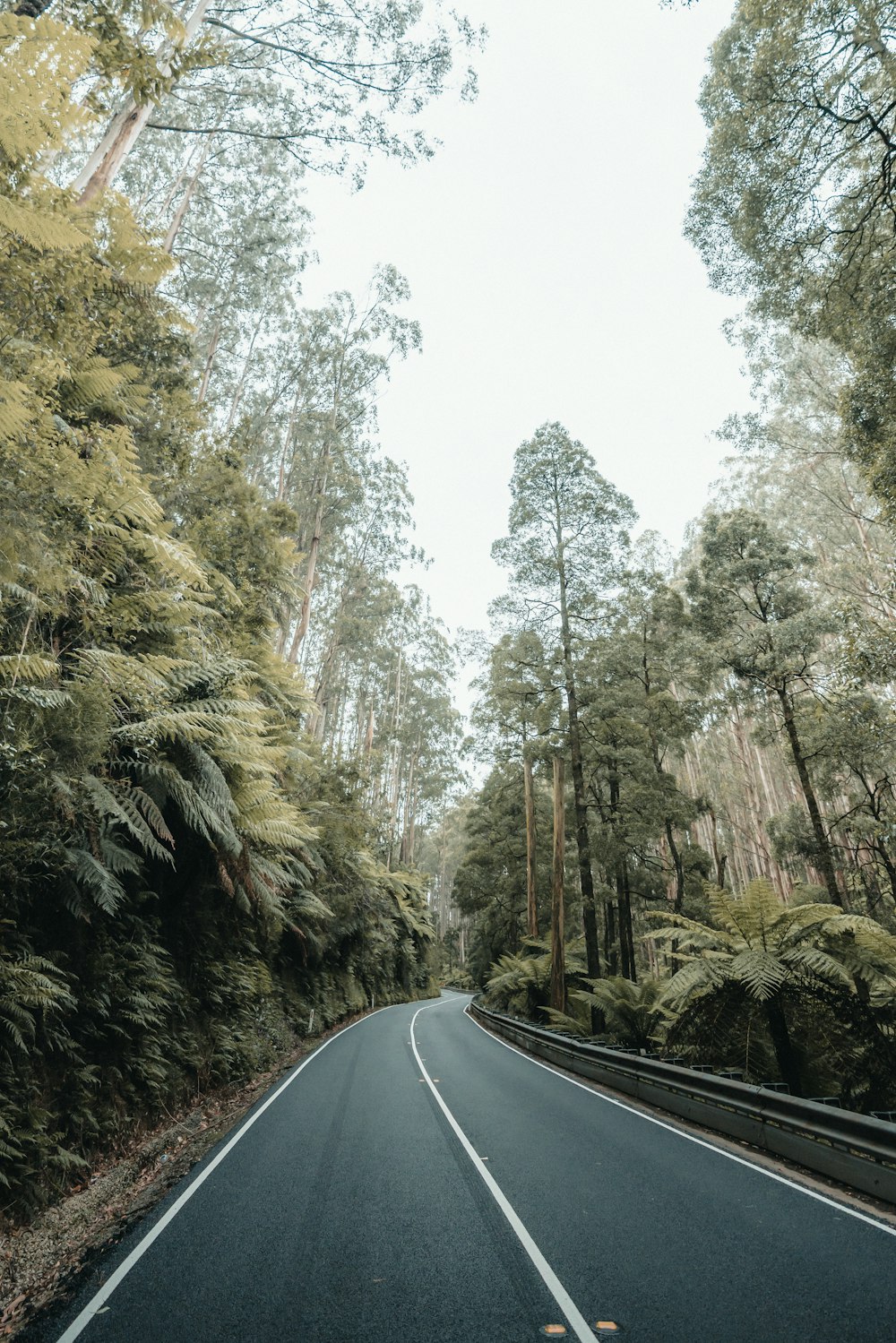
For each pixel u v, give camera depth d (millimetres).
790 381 27422
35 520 4965
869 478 14023
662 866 24203
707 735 40406
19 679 5723
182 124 22938
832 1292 3895
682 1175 6289
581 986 22172
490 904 37750
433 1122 8438
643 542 29406
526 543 21953
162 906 9805
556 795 20172
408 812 55625
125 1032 7383
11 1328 3604
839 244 12922
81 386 6168
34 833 5984
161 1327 3508
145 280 6035
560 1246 4605
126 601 7496
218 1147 7211
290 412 32812
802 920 10836
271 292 28969
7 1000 5441
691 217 14312
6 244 4004
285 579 14125
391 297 32406
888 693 19594
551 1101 10117
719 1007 10625
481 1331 3463
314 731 33688
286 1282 4039
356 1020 25219
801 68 11453
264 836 10984
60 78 3445
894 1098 9555
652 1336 3414
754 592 22469
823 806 31656
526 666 21797
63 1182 5652
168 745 8719
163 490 10906
